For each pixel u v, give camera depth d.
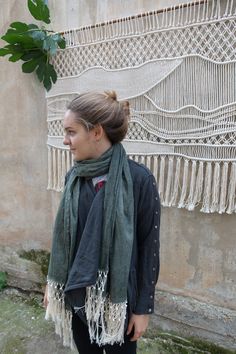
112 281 1.06
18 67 2.20
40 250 2.41
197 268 1.81
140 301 1.12
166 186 1.72
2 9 2.17
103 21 1.82
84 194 1.09
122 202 1.03
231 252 1.69
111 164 1.05
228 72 1.48
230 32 1.44
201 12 1.51
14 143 2.34
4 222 2.51
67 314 1.21
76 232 1.10
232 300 1.74
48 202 2.30
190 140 1.61
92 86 1.86
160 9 1.60
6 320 2.20
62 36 1.94
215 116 1.53
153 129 1.70
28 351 1.93
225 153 1.53
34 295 2.47
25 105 2.23
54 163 2.12
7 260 2.56
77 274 1.04
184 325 1.91
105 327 1.12
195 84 1.56
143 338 2.01
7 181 2.43
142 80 1.70
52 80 2.01
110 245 1.04
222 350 1.80
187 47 1.56
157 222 1.09
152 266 1.12
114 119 1.02
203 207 1.62
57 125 2.06
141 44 1.68
